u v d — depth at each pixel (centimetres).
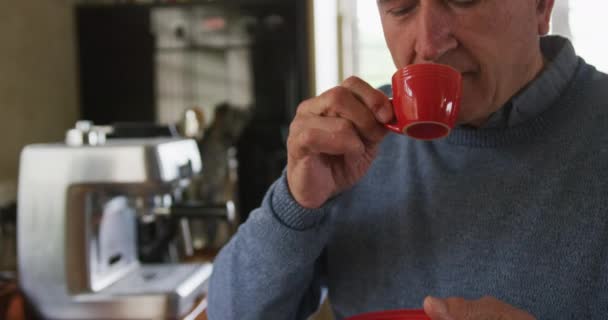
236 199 198
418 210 77
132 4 217
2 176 187
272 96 214
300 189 68
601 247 65
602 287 65
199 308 123
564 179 68
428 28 58
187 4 214
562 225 67
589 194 67
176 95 219
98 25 218
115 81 221
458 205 73
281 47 212
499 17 58
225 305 76
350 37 267
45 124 217
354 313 81
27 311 123
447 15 58
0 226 156
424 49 59
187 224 164
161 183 118
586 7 226
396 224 78
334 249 82
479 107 63
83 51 220
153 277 132
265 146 213
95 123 223
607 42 226
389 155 83
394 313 60
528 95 69
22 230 121
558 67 70
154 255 149
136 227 150
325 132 62
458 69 60
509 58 61
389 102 59
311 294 87
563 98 72
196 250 177
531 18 63
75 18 225
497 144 73
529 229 69
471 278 71
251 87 215
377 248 79
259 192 214
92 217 122
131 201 132
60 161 119
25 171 121
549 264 67
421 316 59
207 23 214
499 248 70
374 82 270
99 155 117
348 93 63
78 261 120
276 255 70
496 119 71
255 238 72
